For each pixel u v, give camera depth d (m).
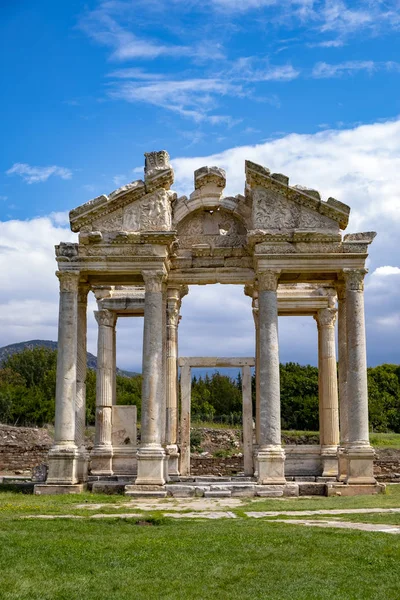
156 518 22.92
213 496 31.41
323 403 42.38
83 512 25.12
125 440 42.81
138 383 108.44
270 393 33.34
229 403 96.25
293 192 34.38
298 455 42.06
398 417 81.31
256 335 40.81
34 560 16.80
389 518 22.75
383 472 43.97
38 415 84.25
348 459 32.69
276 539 18.84
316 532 19.80
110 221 34.84
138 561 16.77
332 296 43.06
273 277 34.19
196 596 14.23
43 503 28.16
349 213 34.16
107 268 34.47
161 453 32.53
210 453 56.44
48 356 120.19
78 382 36.25
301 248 34.28
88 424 89.25
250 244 34.84
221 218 37.31
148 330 33.84
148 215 34.78
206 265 36.94
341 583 14.95
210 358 41.53
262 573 15.74
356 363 33.50
